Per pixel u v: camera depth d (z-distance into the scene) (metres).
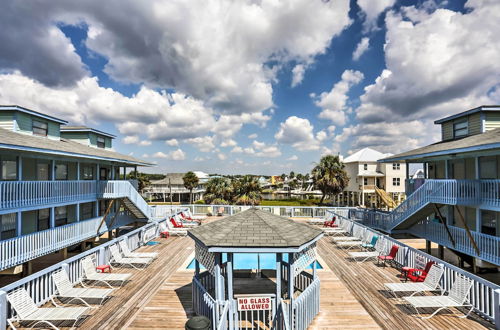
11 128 14.04
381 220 17.88
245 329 6.38
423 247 16.05
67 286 7.64
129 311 7.20
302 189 82.94
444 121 17.05
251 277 9.42
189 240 15.27
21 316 6.02
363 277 9.56
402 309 7.25
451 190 11.70
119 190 17.42
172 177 70.44
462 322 6.52
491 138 11.09
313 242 7.16
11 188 10.91
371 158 42.25
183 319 6.82
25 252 11.24
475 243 11.52
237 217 7.73
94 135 21.66
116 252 10.69
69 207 17.14
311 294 6.71
